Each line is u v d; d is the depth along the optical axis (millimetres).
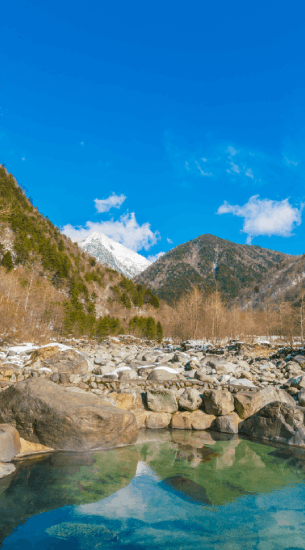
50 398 6156
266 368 13297
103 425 6168
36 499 4215
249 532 3643
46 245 83812
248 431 7441
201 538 3549
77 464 5398
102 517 3889
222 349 21953
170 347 28734
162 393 8242
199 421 7781
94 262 122812
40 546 3330
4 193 86500
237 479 5035
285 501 4387
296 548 3373
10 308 25031
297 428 6758
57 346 12117
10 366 10773
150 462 5633
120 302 96250
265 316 48031
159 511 4039
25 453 5715
